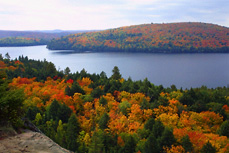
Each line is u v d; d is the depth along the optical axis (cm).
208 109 6981
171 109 6525
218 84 19838
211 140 4300
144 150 4041
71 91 8550
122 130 5262
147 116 6181
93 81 11719
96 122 6150
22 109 1468
